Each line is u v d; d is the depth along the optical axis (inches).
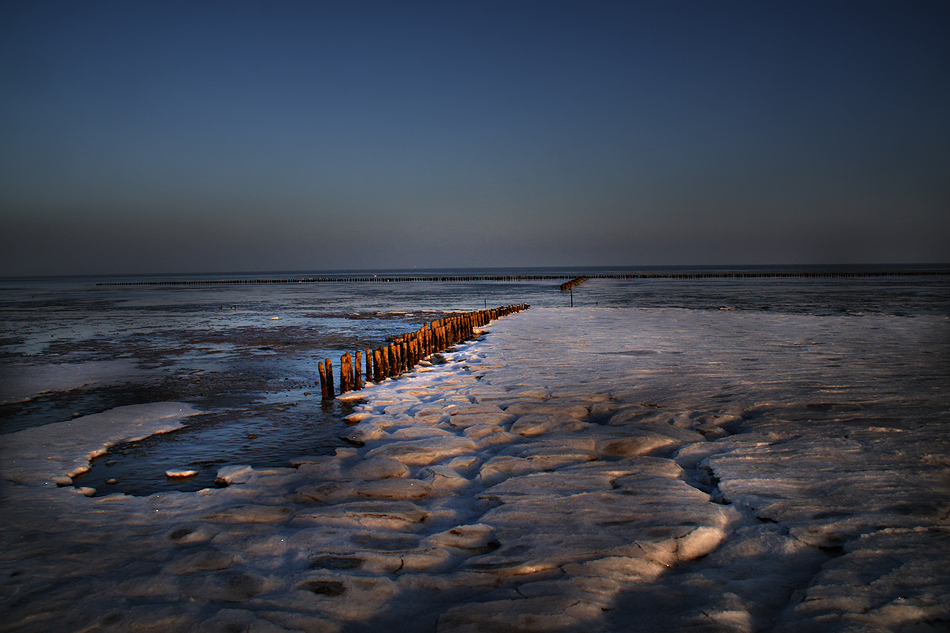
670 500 225.5
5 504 254.2
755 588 159.3
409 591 165.3
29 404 494.9
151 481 303.7
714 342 722.8
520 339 784.9
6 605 161.3
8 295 2743.6
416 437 347.9
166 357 756.6
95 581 175.2
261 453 348.2
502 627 141.9
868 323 944.9
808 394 411.5
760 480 242.4
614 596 156.4
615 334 824.3
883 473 242.7
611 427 343.6
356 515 225.8
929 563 163.6
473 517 224.7
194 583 171.8
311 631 146.2
